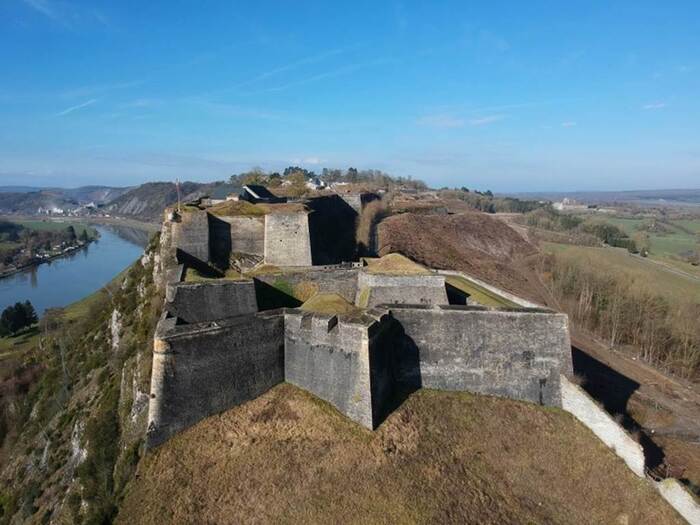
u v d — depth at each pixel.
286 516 17.25
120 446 21.53
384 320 24.28
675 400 38.16
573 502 20.97
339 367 22.30
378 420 21.97
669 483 21.39
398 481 19.20
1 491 29.17
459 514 18.48
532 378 25.98
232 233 36.38
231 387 21.53
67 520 19.95
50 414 33.25
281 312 24.14
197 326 20.56
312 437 20.69
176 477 18.09
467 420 23.91
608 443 23.66
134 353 28.41
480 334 25.92
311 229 42.59
